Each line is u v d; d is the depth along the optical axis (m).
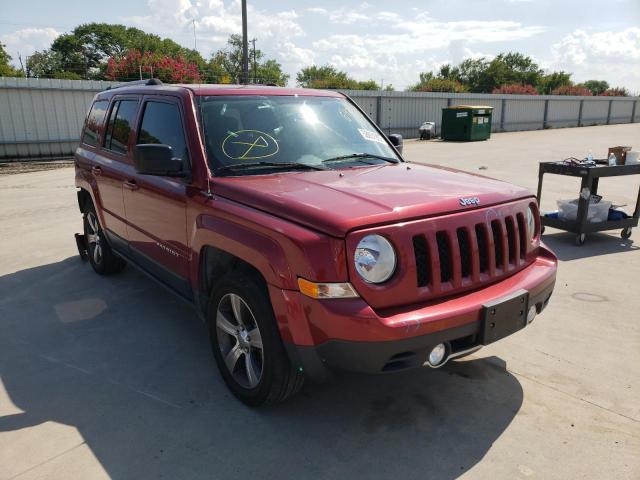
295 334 2.60
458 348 2.72
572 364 3.62
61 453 2.76
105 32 74.62
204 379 3.48
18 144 18.11
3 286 5.30
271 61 77.25
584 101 44.25
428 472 2.60
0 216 8.66
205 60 78.44
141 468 2.64
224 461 2.69
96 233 5.49
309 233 2.55
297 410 3.12
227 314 3.23
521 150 20.91
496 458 2.69
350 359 2.49
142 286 5.23
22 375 3.56
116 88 5.11
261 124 3.71
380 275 2.53
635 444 2.79
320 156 3.68
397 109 31.16
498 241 2.95
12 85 17.61
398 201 2.73
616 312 4.50
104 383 3.45
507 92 55.91
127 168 4.34
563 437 2.85
